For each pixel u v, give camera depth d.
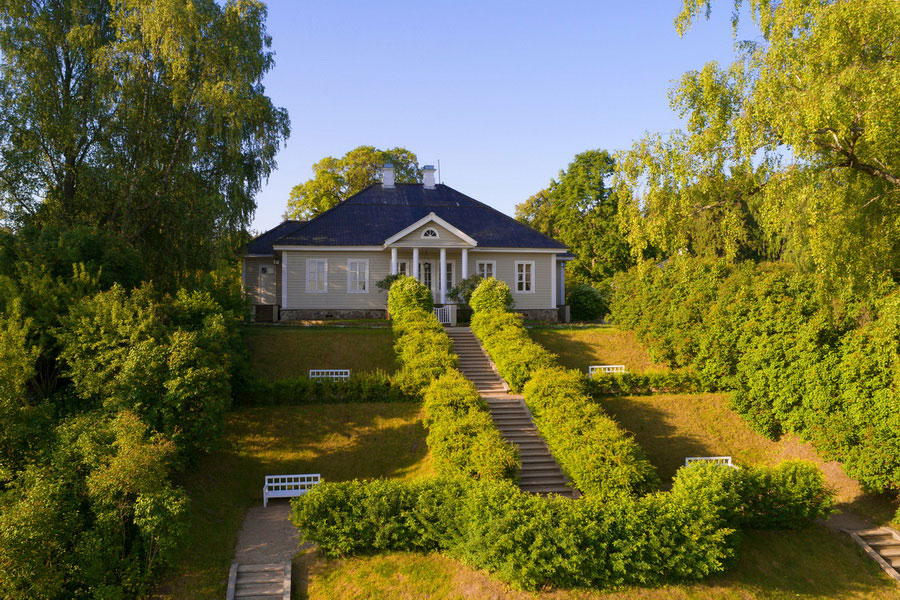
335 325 32.06
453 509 15.62
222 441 20.66
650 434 22.72
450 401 20.44
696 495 16.06
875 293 19.91
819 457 21.59
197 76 31.09
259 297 38.09
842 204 16.31
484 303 31.17
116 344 18.12
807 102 14.39
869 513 19.11
